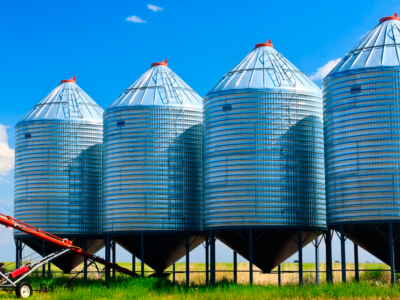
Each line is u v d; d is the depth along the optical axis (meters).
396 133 51.72
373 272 66.00
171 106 65.75
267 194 56.59
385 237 51.03
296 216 56.69
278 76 59.56
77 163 74.31
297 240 57.56
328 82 56.47
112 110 67.06
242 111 58.16
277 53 63.06
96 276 79.69
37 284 61.31
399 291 46.12
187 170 65.38
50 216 72.81
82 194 74.06
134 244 65.88
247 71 60.75
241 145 57.69
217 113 59.59
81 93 78.81
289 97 58.34
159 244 64.75
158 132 65.06
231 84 59.81
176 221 64.06
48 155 73.81
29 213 73.25
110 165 66.44
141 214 63.88
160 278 60.25
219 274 80.31
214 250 59.12
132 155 65.00
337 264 85.19
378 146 52.09
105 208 66.75
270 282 67.00
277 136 57.50
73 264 76.12
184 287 56.19
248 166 57.16
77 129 74.88
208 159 60.22
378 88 52.72
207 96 61.31
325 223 59.12
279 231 56.97
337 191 54.19
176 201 64.44
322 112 60.69
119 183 65.19
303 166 57.91
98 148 76.00
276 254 58.72
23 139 75.06
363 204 52.06
